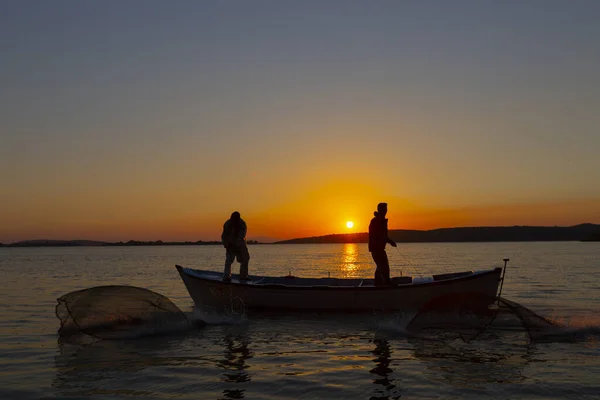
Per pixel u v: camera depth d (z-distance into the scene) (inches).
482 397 297.6
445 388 314.3
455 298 471.8
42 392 312.0
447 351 412.2
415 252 4089.6
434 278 647.8
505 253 3432.6
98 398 300.0
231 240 628.7
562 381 325.1
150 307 501.7
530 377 334.3
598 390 307.4
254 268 1904.5
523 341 441.4
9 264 2351.1
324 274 1496.1
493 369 354.6
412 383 325.1
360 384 324.2
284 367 366.6
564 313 594.6
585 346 421.4
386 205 608.7
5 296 855.7
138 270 1727.4
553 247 5290.4
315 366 369.1
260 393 307.7
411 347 428.8
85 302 482.9
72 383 330.0
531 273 1337.4
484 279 558.3
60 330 485.7
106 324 482.0
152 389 316.5
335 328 519.8
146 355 405.7
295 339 466.9
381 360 384.8
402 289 573.9
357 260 2760.8
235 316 592.1
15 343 455.5
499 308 463.2
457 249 5073.8
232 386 321.7
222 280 622.5
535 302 714.8
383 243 605.3
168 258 3324.3
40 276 1400.1
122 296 494.9
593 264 1808.6
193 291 631.8
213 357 398.3
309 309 595.2
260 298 601.3
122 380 335.9
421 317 478.6
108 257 3698.3
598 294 816.9
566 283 1023.0
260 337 476.7
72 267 1994.3
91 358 396.8
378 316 582.2
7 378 342.3
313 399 296.5
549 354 395.2
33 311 661.9
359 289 581.3
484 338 454.9
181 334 495.2
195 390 314.2
